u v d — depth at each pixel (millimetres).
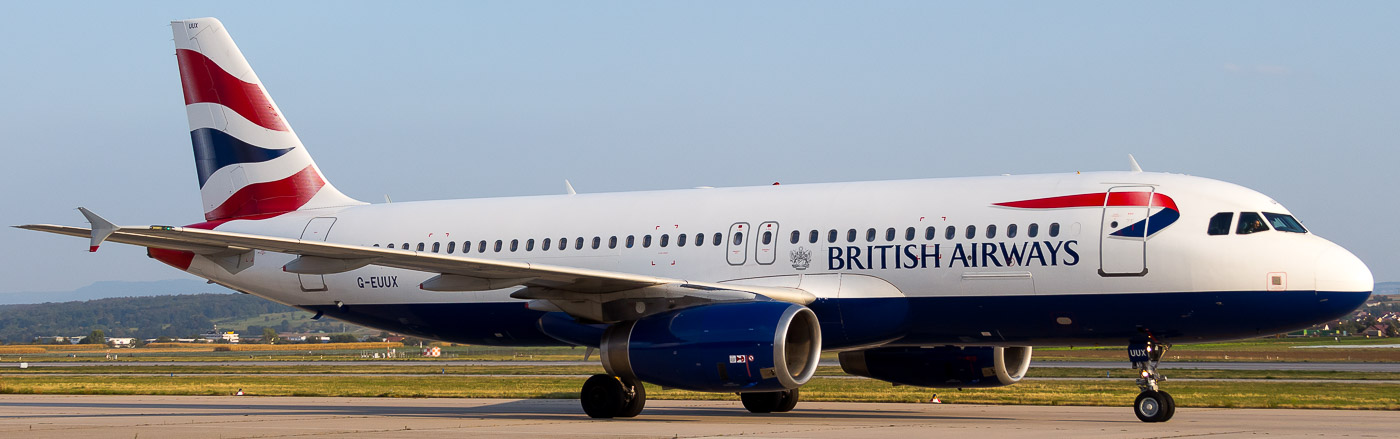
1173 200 50188
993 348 58000
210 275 69250
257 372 135875
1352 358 160000
